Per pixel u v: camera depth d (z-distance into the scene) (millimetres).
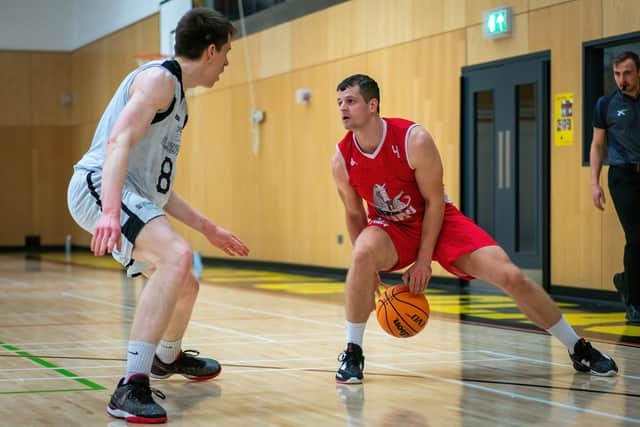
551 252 15773
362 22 20547
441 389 6785
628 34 14180
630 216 11484
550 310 7387
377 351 8859
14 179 37375
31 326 11242
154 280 5715
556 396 6477
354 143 7258
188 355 7168
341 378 7094
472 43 17484
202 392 6727
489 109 17500
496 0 16844
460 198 17891
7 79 37156
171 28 28500
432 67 18516
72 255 33312
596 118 11695
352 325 7227
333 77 21594
